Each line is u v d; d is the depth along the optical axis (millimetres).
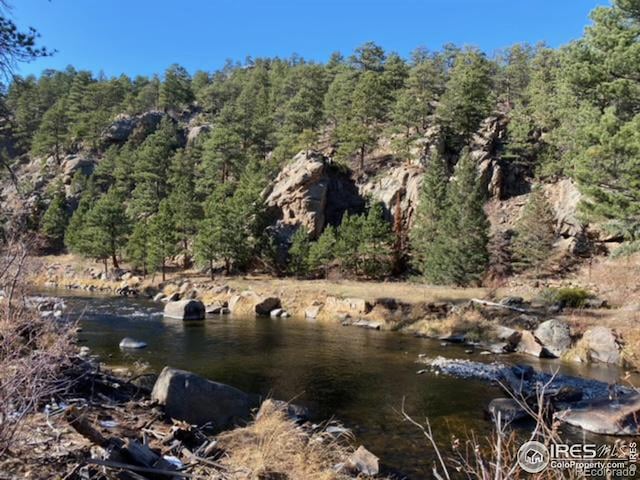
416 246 41219
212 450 5949
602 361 17406
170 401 7406
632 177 16641
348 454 7297
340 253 41938
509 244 39188
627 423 9250
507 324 22406
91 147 78125
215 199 47875
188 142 79312
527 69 67688
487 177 48656
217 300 33344
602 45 18516
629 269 31859
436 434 9016
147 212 59094
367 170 56094
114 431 5840
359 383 12969
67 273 47656
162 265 43094
